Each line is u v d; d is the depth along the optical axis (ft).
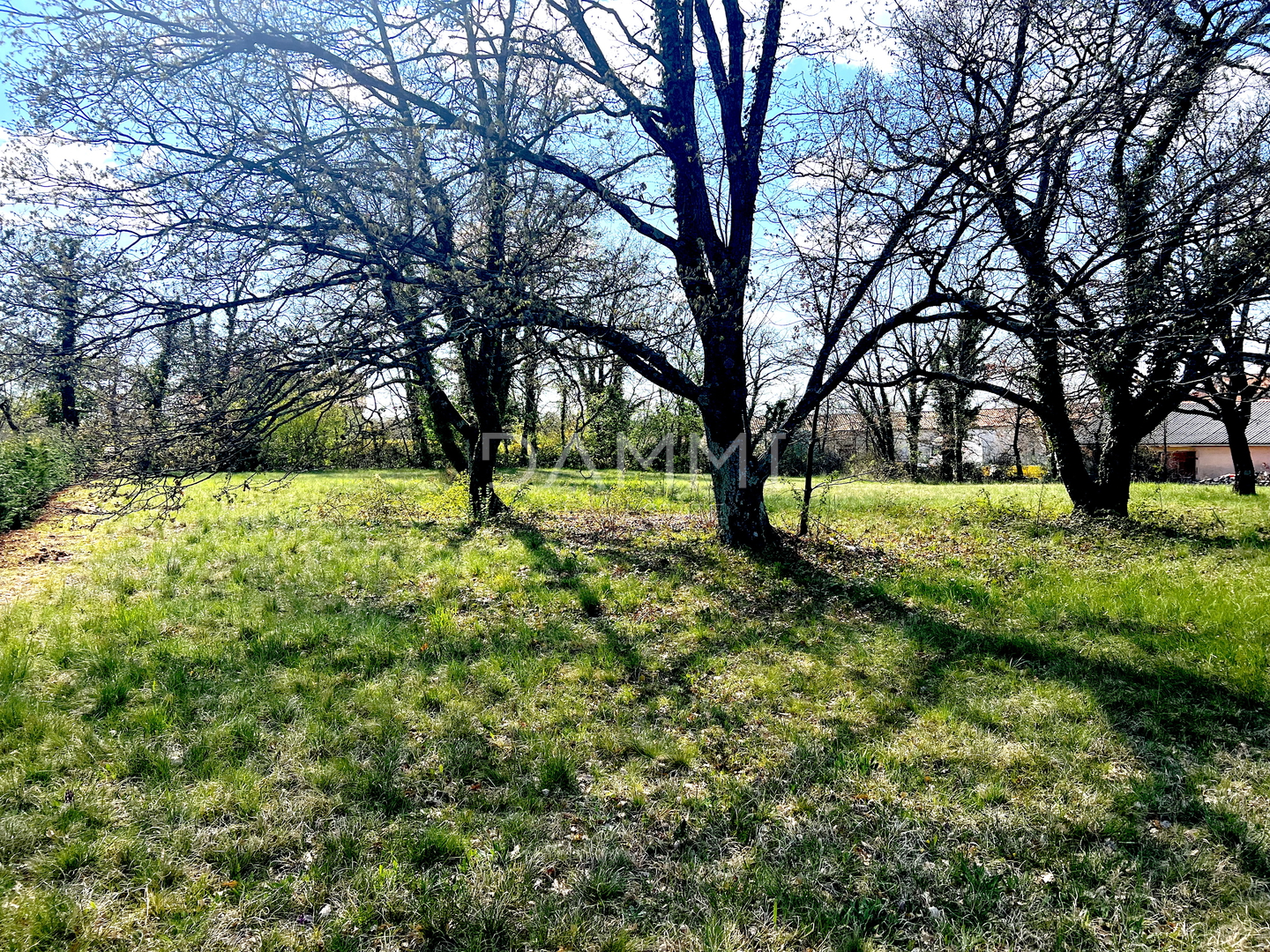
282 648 20.47
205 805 12.75
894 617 24.26
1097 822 12.22
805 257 34.14
